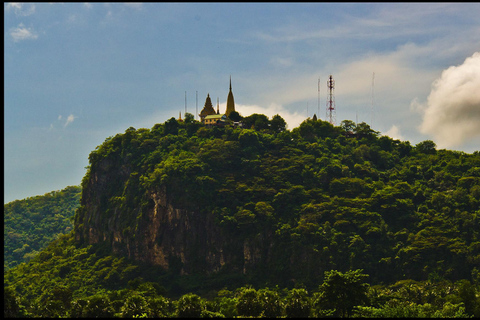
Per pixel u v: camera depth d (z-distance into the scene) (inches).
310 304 7185.0
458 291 7834.6
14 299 6968.5
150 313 6953.7
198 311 6894.7
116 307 7588.6
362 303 7135.8
